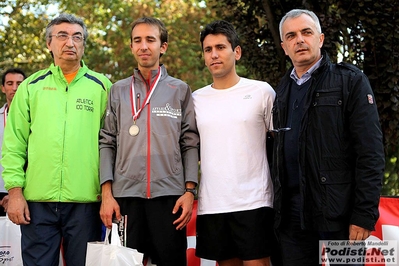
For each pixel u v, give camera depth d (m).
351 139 3.49
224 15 6.91
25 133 4.02
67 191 3.88
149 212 3.85
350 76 3.53
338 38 6.07
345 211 3.45
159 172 3.83
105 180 3.86
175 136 3.91
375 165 3.38
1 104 13.02
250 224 3.85
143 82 4.03
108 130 4.00
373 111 3.44
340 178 3.48
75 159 3.91
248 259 3.86
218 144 3.94
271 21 6.38
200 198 3.97
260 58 6.65
